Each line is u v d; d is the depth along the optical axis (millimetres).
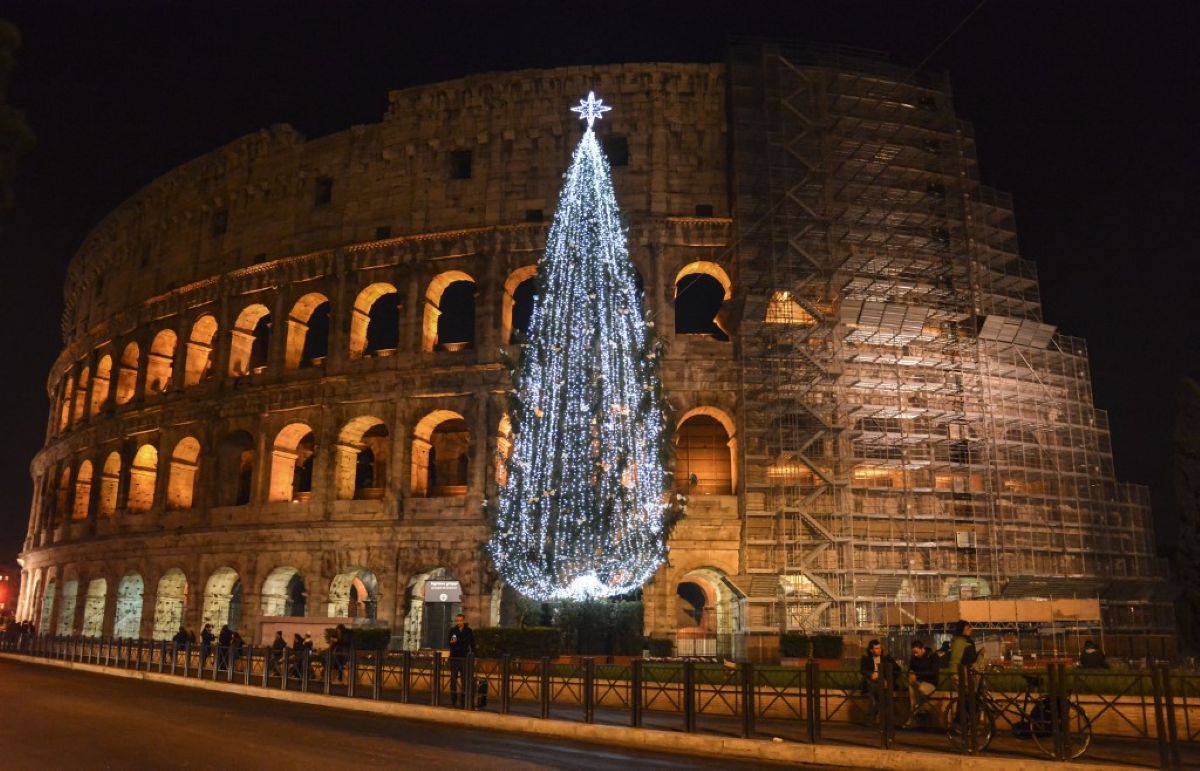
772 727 25422
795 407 52188
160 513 63938
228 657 39875
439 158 59344
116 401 71562
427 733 24719
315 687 36000
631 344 45562
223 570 61281
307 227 62156
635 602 44469
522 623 45562
